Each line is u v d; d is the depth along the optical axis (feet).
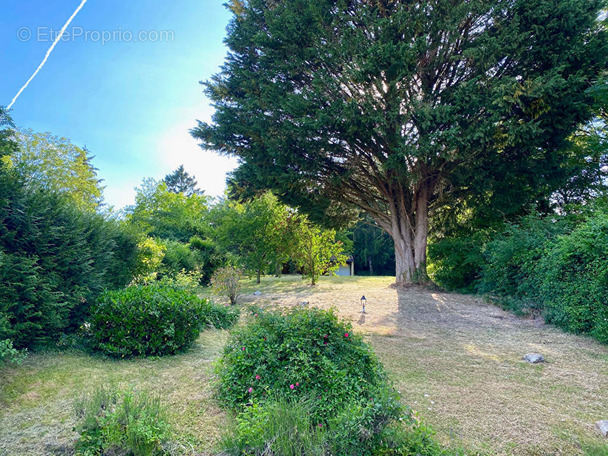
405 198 47.70
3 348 13.52
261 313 15.80
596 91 32.68
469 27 36.73
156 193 88.07
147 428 9.10
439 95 37.29
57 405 12.01
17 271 15.98
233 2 45.73
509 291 33.58
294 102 34.71
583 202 45.16
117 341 17.92
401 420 9.54
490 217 46.44
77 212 21.11
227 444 9.14
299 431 9.08
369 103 34.19
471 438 10.39
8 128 17.16
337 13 35.76
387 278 77.20
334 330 13.64
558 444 10.13
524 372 16.48
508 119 34.96
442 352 19.88
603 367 17.17
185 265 53.21
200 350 19.70
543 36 32.89
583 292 23.07
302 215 54.60
